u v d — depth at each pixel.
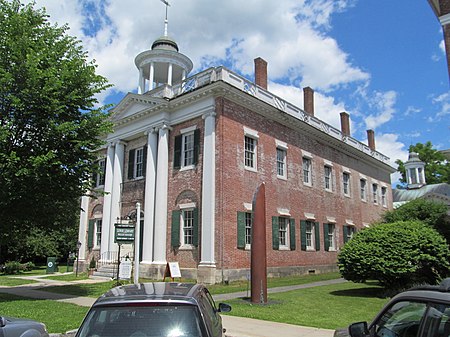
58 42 16.80
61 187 16.14
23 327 6.49
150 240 23.50
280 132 26.12
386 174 41.19
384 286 16.47
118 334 4.18
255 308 12.97
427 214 26.69
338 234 30.39
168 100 24.03
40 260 45.25
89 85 16.73
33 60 14.72
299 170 27.31
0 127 14.13
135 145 27.28
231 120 22.38
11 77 14.59
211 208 20.84
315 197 28.48
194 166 22.47
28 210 15.80
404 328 3.74
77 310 12.66
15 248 38.50
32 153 15.42
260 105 23.97
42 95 14.84
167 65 29.78
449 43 16.89
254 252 14.41
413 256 15.28
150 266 22.70
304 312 12.38
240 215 21.61
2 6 16.27
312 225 27.86
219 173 21.08
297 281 21.86
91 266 27.66
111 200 27.34
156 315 4.36
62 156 15.81
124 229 17.72
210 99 22.27
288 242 25.11
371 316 11.87
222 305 6.54
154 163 24.62
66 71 15.70
